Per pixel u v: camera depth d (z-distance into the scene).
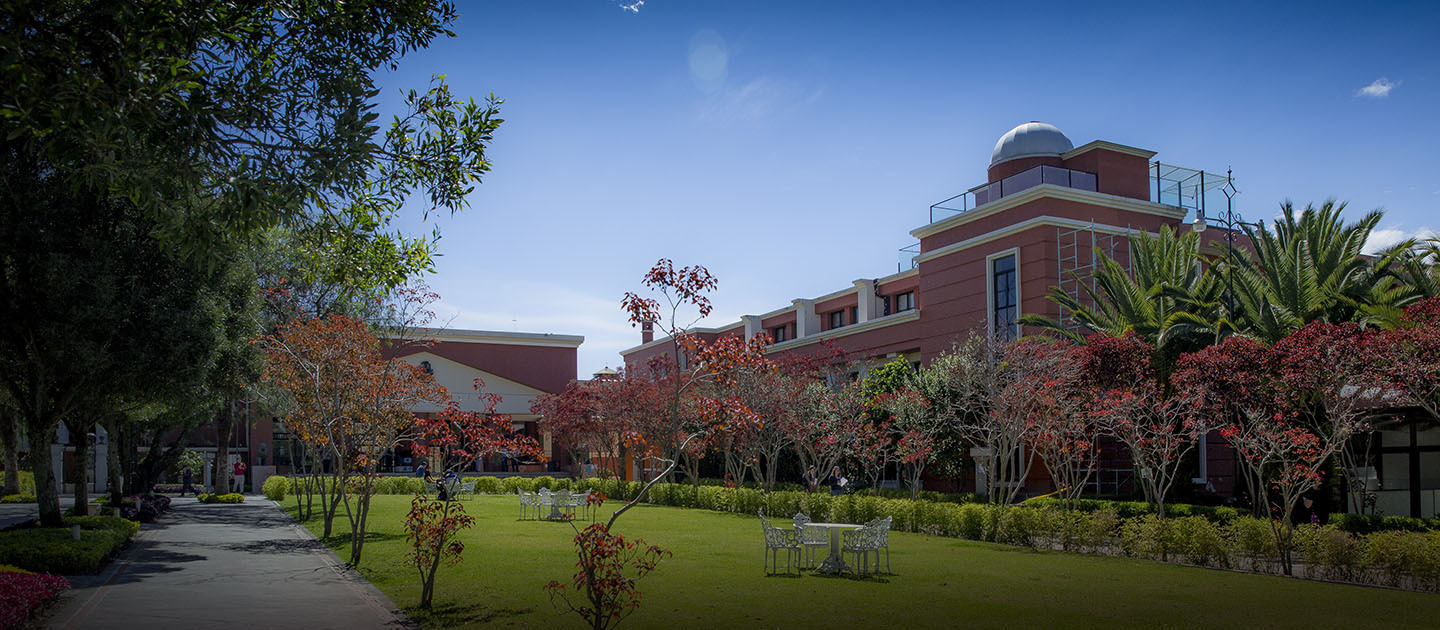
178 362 14.95
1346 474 20.09
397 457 47.50
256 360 19.44
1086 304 30.05
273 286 24.61
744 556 16.59
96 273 13.67
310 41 10.70
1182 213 33.28
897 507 22.11
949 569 14.88
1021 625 10.18
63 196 13.84
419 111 11.63
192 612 10.69
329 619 10.37
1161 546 16.27
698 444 29.17
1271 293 21.64
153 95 8.30
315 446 23.56
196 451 46.91
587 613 9.14
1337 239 21.81
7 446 19.00
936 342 34.53
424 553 11.53
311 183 9.77
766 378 28.47
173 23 8.65
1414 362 14.81
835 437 26.83
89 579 13.22
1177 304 23.66
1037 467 30.00
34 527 16.09
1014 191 33.44
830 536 14.46
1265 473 19.59
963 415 25.61
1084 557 16.77
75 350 13.76
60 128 8.05
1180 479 24.06
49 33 8.38
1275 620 10.47
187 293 15.25
